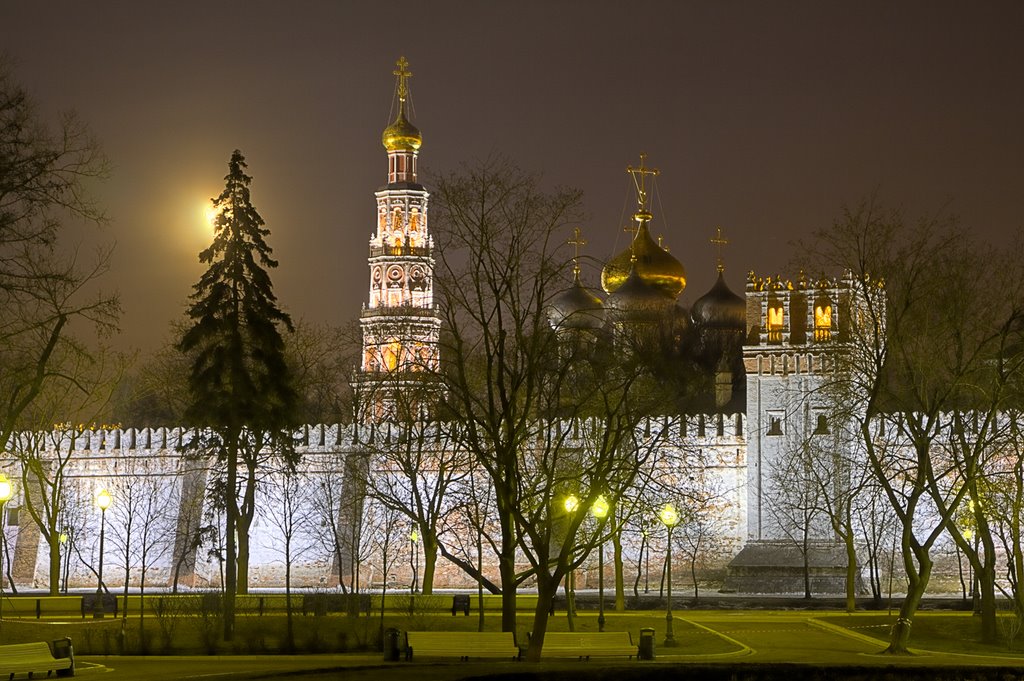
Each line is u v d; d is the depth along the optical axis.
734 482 97.50
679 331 117.38
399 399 69.62
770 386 97.62
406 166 129.25
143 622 62.16
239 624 63.16
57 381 92.44
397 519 93.25
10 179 45.69
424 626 63.53
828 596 90.75
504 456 49.84
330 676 35.56
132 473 110.75
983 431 58.44
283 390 76.69
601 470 55.50
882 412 64.06
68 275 49.44
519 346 51.50
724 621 68.81
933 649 58.94
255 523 106.31
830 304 97.00
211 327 74.44
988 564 61.44
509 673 34.88
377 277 125.12
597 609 79.00
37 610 67.00
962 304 59.56
